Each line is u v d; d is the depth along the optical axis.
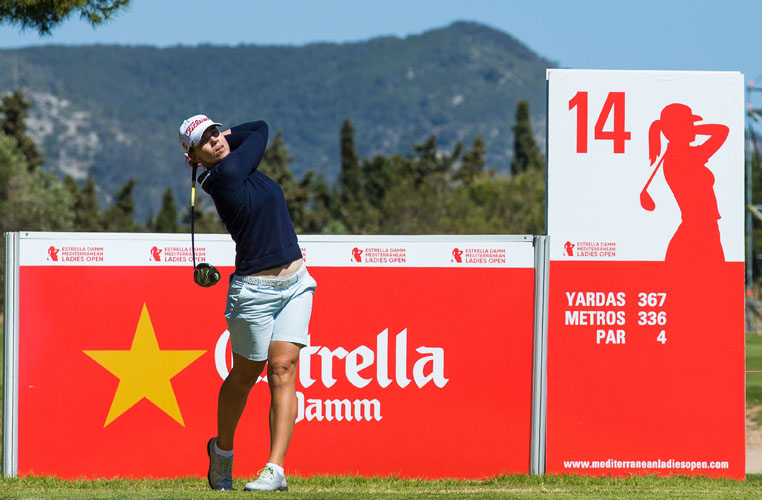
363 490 23.97
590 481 26.52
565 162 27.98
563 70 28.05
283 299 19.67
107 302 27.09
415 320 27.62
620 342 27.95
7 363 26.72
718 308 28.06
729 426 27.95
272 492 18.94
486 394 27.64
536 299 27.66
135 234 27.17
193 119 19.55
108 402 27.03
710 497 19.41
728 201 28.12
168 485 25.56
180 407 27.22
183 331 27.28
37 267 26.91
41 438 26.81
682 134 28.12
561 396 27.81
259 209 19.27
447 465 27.56
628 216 28.05
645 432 27.88
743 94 28.20
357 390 27.55
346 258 27.59
